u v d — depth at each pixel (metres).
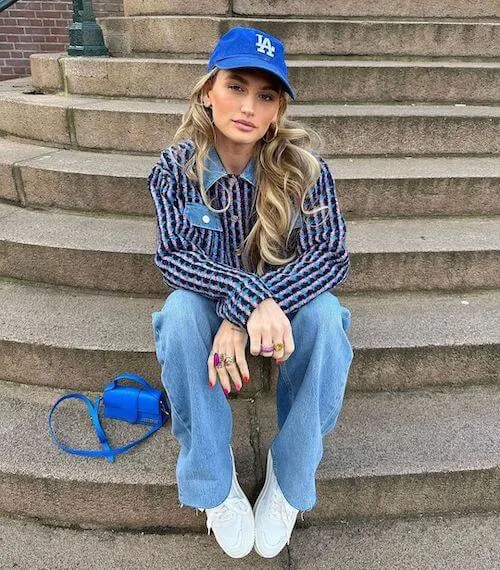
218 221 1.58
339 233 1.58
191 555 1.68
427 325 2.18
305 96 3.29
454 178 2.64
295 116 2.87
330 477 1.73
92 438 1.86
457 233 2.54
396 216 2.70
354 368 2.05
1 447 1.80
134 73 3.29
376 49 3.74
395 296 2.39
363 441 1.88
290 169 1.55
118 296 2.33
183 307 1.43
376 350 2.02
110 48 3.84
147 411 1.88
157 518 1.76
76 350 1.98
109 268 2.29
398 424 1.96
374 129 2.94
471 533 1.79
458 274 2.38
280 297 1.44
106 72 3.33
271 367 1.99
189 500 1.53
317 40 3.68
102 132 2.94
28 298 2.29
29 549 1.69
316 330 1.44
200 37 3.60
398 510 1.82
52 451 1.80
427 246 2.37
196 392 1.43
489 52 3.80
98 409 1.96
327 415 1.55
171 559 1.67
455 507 1.84
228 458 1.55
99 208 2.62
